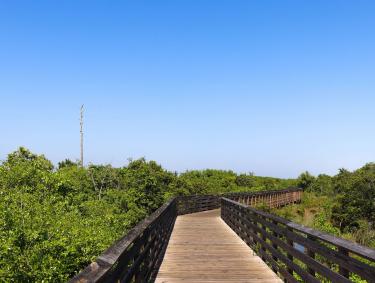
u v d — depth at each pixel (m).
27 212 13.05
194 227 17.45
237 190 46.53
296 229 6.57
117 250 4.22
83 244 12.37
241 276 8.38
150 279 8.05
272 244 9.01
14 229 11.17
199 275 8.48
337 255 4.94
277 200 39.16
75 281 2.94
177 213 23.16
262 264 9.54
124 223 20.25
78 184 25.47
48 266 10.62
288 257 7.56
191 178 44.31
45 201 16.56
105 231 15.48
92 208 20.44
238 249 11.61
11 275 9.79
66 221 14.16
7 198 14.44
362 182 35.12
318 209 40.91
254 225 11.25
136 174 27.52
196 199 27.64
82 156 43.59
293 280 7.16
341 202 36.03
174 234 14.96
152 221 7.71
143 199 26.53
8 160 20.72
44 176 19.14
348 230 33.69
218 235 14.70
